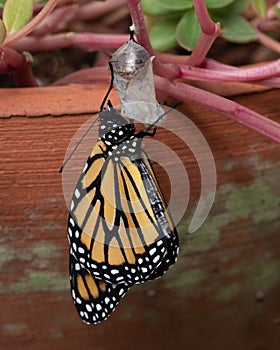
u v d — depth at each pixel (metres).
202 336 0.45
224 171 0.40
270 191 0.41
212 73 0.38
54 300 0.42
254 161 0.40
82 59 0.45
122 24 0.46
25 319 0.43
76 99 0.38
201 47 0.39
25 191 0.39
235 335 0.45
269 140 0.40
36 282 0.41
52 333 0.43
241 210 0.41
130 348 0.44
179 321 0.44
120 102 0.37
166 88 0.38
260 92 0.39
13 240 0.40
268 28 0.43
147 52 0.36
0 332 0.43
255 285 0.44
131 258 0.36
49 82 0.45
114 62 0.36
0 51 0.39
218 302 0.44
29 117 0.37
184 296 0.43
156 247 0.36
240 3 0.41
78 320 0.43
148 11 0.41
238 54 0.45
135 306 0.43
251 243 0.42
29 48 0.41
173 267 0.42
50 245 0.40
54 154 0.38
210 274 0.43
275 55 0.45
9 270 0.41
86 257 0.37
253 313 0.45
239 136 0.39
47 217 0.39
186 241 0.41
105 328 0.43
